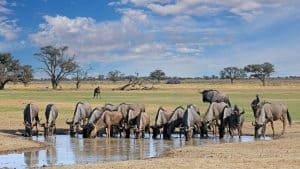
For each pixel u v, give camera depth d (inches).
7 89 4466.0
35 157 861.8
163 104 2142.0
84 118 1263.5
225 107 1196.5
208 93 1542.8
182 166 665.6
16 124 1413.6
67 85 5826.8
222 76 6978.4
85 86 5383.9
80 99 2571.4
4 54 4638.3
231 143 964.0
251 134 1238.9
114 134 1244.5
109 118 1193.4
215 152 842.8
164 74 7052.2
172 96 2908.5
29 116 1194.0
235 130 1300.4
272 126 1171.9
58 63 4835.1
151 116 1593.3
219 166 663.1
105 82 7362.2
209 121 1193.4
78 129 1227.9
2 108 1919.3
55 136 1219.9
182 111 1203.2
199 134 1264.8
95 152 932.6
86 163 764.6
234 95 3004.4
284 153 812.6
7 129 1307.8
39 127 1368.1
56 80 4854.8
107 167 674.2
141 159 799.1
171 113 1221.1
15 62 4739.2
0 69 4601.4
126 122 1214.9
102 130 1237.1
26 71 4881.9
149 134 1230.3
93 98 2684.5
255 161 705.0
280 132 1233.4
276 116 1175.6
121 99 2566.4
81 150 960.3
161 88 4507.9
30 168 732.0
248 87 4717.0
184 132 1165.1
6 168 738.2
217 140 1133.1
